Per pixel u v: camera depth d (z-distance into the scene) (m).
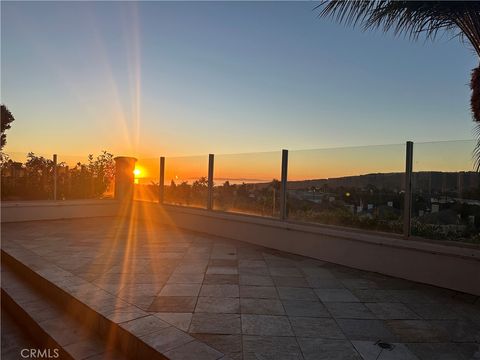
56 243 7.53
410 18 4.78
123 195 12.60
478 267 4.77
